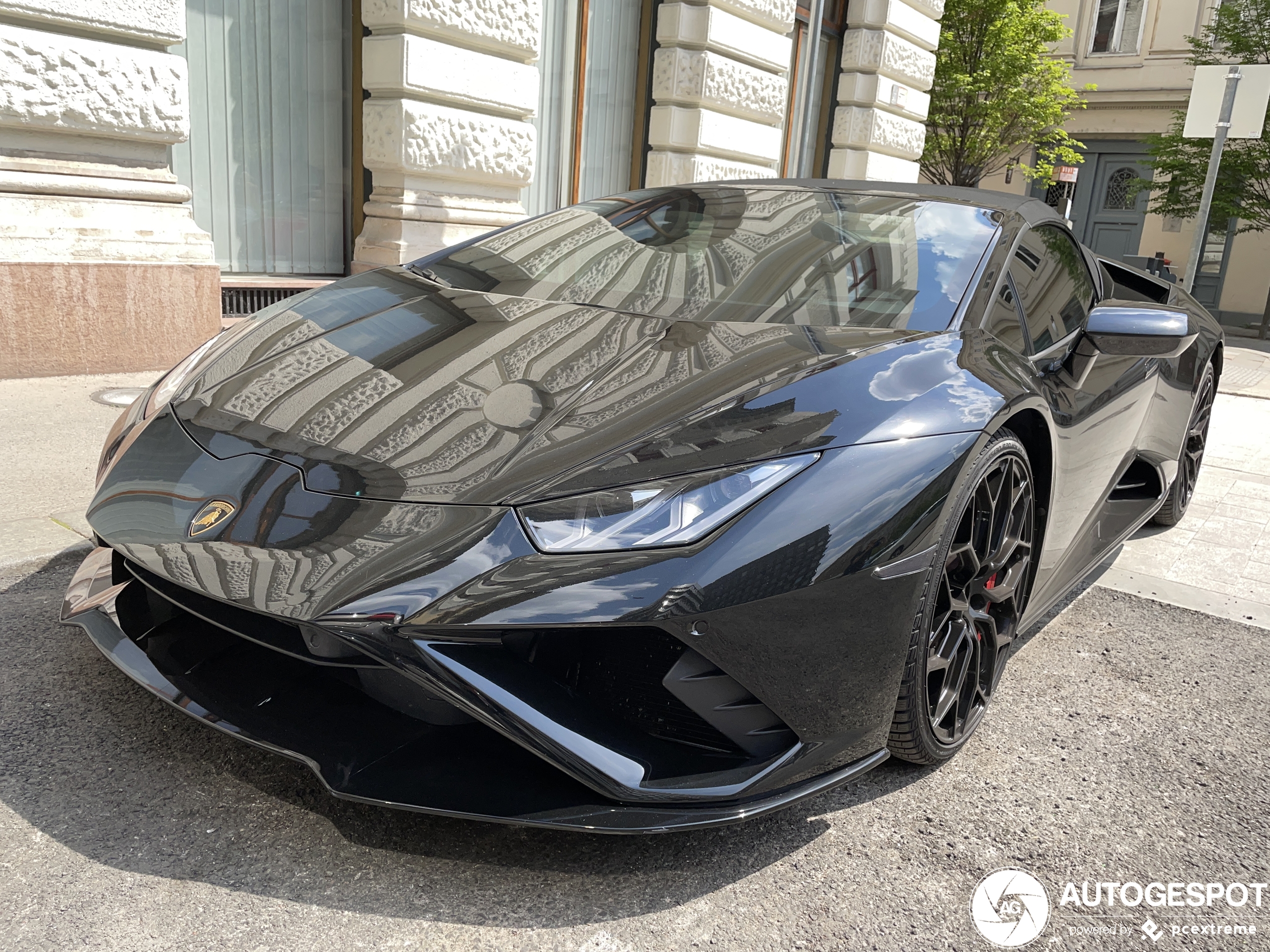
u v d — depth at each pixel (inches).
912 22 372.2
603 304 79.7
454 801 52.1
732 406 60.5
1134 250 685.3
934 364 68.4
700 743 55.8
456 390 65.0
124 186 158.7
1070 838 65.1
